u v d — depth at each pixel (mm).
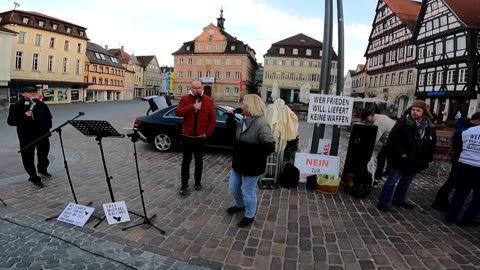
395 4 36438
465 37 24641
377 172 5883
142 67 79500
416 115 4598
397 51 35031
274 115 5770
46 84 40844
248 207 4016
